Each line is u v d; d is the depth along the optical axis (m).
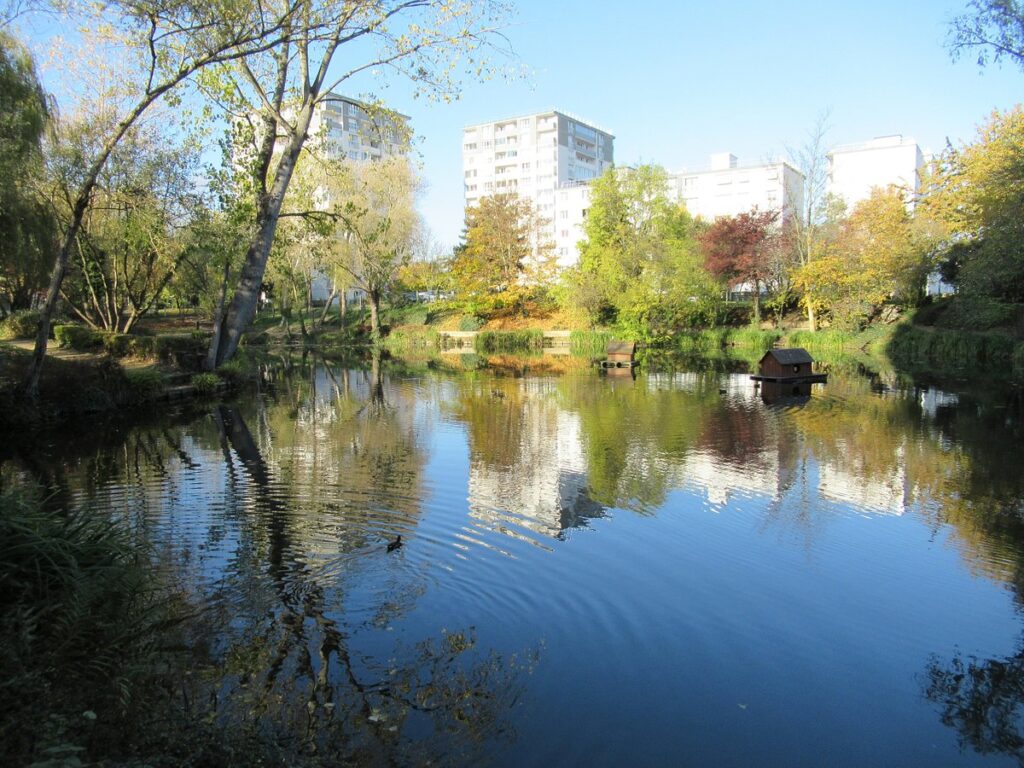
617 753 4.45
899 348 35.06
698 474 11.39
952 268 36.19
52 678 4.43
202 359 24.08
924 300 40.22
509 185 101.12
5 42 14.38
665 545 8.12
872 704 5.07
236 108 18.69
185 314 49.22
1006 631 6.16
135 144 19.78
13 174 14.44
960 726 4.84
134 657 5.14
